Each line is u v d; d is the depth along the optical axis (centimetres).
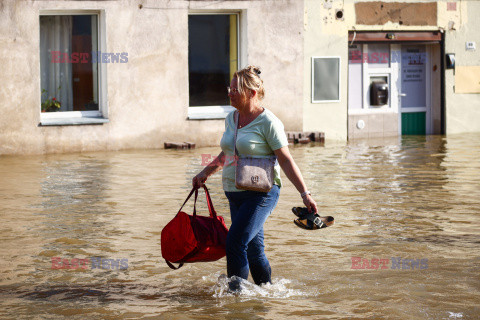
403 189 921
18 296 487
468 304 466
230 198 481
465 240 648
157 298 482
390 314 446
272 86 1517
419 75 1739
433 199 850
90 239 654
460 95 1747
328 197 866
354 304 466
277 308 457
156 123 1412
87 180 995
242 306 461
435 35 1706
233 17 1498
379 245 628
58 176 1033
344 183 970
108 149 1376
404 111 1727
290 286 506
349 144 1498
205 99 1492
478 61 1750
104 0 1349
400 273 539
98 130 1362
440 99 1734
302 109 1557
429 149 1392
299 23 1531
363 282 516
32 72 1302
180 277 534
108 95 1368
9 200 844
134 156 1279
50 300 478
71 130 1339
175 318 439
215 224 493
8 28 1277
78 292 496
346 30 1592
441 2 1700
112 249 618
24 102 1299
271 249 615
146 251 611
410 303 468
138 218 746
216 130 1459
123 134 1386
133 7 1374
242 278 477
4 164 1170
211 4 1439
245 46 1488
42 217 749
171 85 1418
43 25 1347
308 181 987
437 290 497
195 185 499
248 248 492
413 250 610
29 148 1309
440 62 1727
